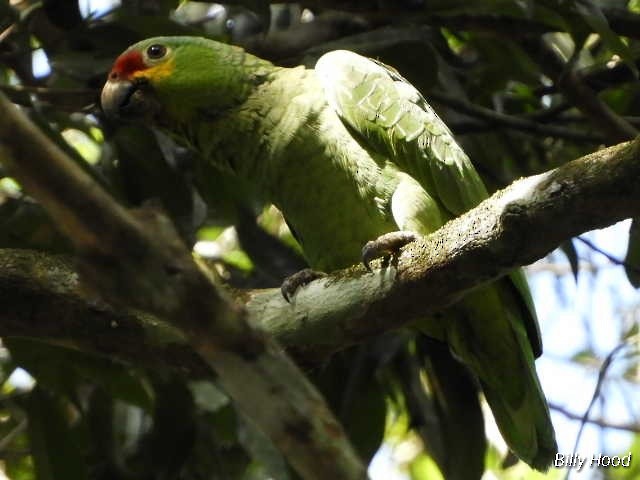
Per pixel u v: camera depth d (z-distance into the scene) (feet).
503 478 40.22
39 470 28.89
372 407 30.17
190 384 28.99
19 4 32.01
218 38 32.32
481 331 26.43
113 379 28.48
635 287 30.71
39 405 29.04
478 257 19.06
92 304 20.93
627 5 33.53
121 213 12.18
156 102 28.53
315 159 26.37
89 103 30.91
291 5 35.86
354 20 33.17
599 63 32.48
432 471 42.19
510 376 26.94
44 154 11.72
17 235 28.53
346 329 21.31
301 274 22.18
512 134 35.12
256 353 12.82
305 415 12.78
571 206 17.71
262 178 27.86
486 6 30.32
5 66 33.09
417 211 25.59
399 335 30.37
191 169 32.17
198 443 31.07
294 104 26.91
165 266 12.46
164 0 32.14
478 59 35.35
